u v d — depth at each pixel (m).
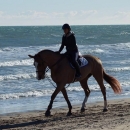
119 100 16.62
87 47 51.16
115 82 13.86
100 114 12.45
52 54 12.11
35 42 58.66
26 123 11.46
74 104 15.79
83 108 13.55
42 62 11.91
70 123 10.70
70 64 12.41
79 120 11.21
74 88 19.83
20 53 39.31
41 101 16.62
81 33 110.56
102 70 13.67
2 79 22.58
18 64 30.14
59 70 12.18
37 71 11.88
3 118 12.81
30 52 40.56
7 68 27.94
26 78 23.22
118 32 123.44
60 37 74.88
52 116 12.62
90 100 16.80
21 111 14.33
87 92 13.74
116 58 38.19
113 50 47.31
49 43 57.62
